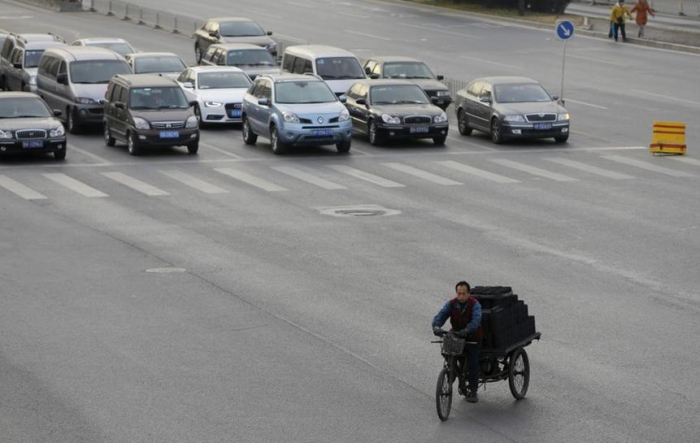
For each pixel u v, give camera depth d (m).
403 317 52.31
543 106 102.56
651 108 118.69
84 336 49.59
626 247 65.88
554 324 51.28
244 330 50.38
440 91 116.25
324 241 67.12
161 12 190.25
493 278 59.03
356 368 45.41
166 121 96.25
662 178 87.31
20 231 69.75
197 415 40.34
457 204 78.00
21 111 95.56
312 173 89.50
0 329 50.59
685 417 40.31
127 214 74.50
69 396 42.25
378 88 105.62
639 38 166.38
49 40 129.88
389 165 93.12
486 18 197.12
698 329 50.69
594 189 83.12
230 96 112.44
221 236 68.44
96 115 108.19
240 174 88.94
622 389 43.16
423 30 181.25
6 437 38.31
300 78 101.19
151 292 56.53
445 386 40.31
